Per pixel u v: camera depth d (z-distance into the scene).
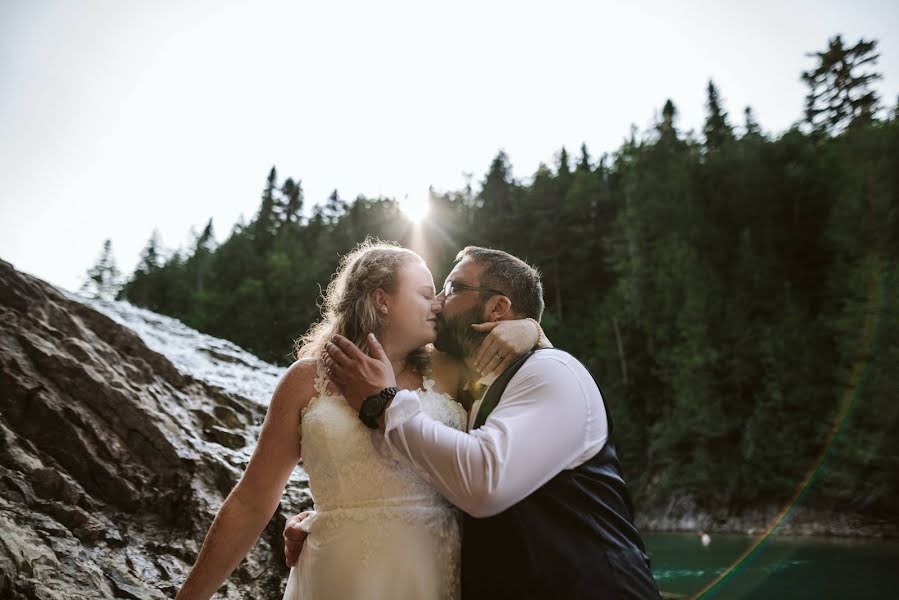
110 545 2.61
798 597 8.23
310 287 60.06
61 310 3.76
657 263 42.91
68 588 2.18
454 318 1.85
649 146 59.28
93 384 3.30
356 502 1.54
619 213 53.25
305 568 1.60
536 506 1.48
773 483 24.97
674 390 34.53
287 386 1.70
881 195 32.53
